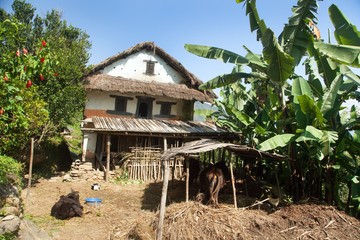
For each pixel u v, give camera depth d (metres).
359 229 7.51
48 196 11.27
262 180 11.82
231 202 9.92
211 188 9.19
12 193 8.19
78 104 14.46
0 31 6.02
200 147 8.90
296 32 9.07
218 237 7.13
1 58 6.23
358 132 8.90
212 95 18.41
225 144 9.23
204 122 18.42
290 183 10.31
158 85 17.36
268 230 7.54
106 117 16.66
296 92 9.34
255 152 9.56
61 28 19.98
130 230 7.97
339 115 9.79
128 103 17.31
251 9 9.66
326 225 7.64
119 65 17.28
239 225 7.52
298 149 9.81
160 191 12.81
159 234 6.66
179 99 18.33
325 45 8.34
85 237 7.88
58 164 16.02
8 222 6.66
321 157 8.20
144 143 16.41
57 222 8.74
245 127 12.03
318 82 10.10
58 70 13.34
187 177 9.16
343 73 9.44
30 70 6.19
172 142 16.84
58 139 17.31
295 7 9.00
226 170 11.57
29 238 7.09
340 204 9.91
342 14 8.52
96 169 15.70
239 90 12.98
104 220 9.19
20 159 13.09
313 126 8.83
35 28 19.16
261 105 13.07
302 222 7.81
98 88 15.45
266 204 9.57
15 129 11.18
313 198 9.37
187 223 7.52
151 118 17.73
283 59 8.51
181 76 18.48
